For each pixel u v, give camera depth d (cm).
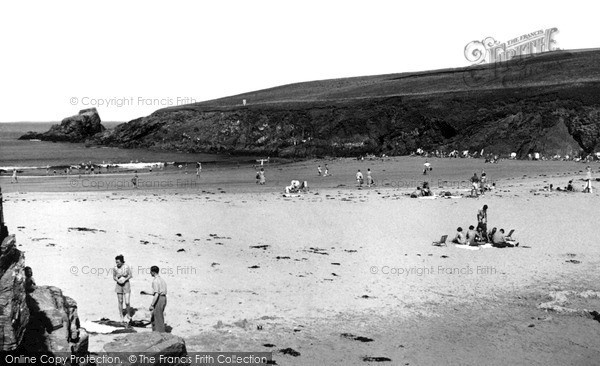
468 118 11081
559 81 11569
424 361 1373
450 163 8188
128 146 15238
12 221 3017
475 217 3500
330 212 3722
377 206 3994
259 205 4053
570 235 2961
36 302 1047
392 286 2016
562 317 1730
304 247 2645
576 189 4744
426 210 3788
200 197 4588
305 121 13062
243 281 1994
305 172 7238
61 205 3838
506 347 1487
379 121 12106
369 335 1538
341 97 15462
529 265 2342
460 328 1620
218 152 13500
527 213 3638
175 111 15562
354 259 2411
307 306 1753
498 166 7538
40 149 15338
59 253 2211
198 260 2281
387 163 8431
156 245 2534
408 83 15475
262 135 13362
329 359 1346
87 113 19562
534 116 10100
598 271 2256
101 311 1548
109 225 3038
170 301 1712
